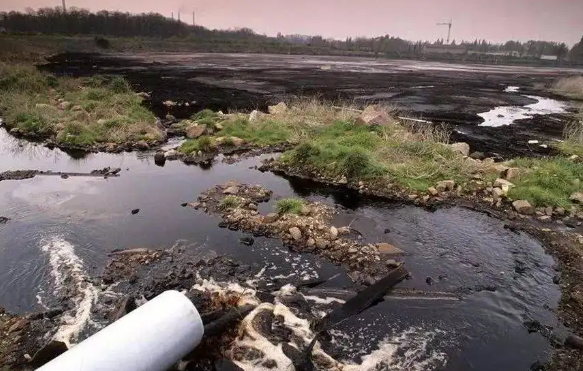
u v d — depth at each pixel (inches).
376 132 529.0
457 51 4242.1
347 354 190.1
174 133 599.5
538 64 3120.1
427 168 414.6
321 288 238.4
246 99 872.3
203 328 166.7
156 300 161.6
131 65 1567.4
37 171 422.9
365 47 4097.0
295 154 452.8
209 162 473.4
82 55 2034.9
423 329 208.2
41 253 265.9
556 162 432.1
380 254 273.1
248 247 278.7
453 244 295.3
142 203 349.1
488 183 384.8
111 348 136.5
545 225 324.5
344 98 925.2
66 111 632.4
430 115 767.1
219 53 2807.6
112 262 255.0
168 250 270.8
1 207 335.3
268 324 196.7
